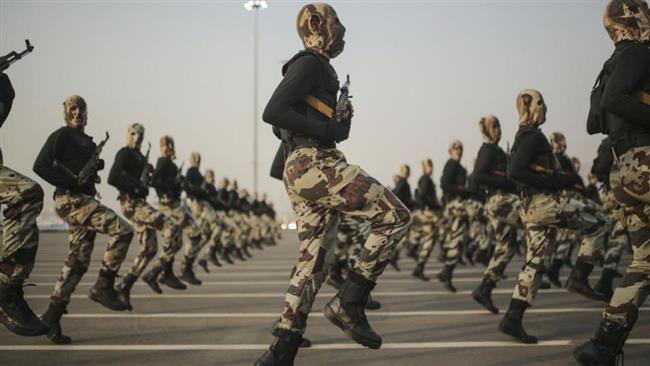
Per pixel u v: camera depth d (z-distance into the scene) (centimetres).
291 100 291
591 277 882
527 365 384
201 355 417
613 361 324
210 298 710
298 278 304
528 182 468
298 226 313
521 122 494
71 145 499
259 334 489
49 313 456
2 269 342
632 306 319
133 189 666
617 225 641
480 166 619
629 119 306
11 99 372
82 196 504
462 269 1077
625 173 321
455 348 433
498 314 580
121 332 500
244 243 1501
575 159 1180
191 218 868
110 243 521
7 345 449
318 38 311
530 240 466
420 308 620
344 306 297
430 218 923
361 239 695
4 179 346
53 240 2567
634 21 328
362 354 417
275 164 488
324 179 296
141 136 702
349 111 305
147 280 748
